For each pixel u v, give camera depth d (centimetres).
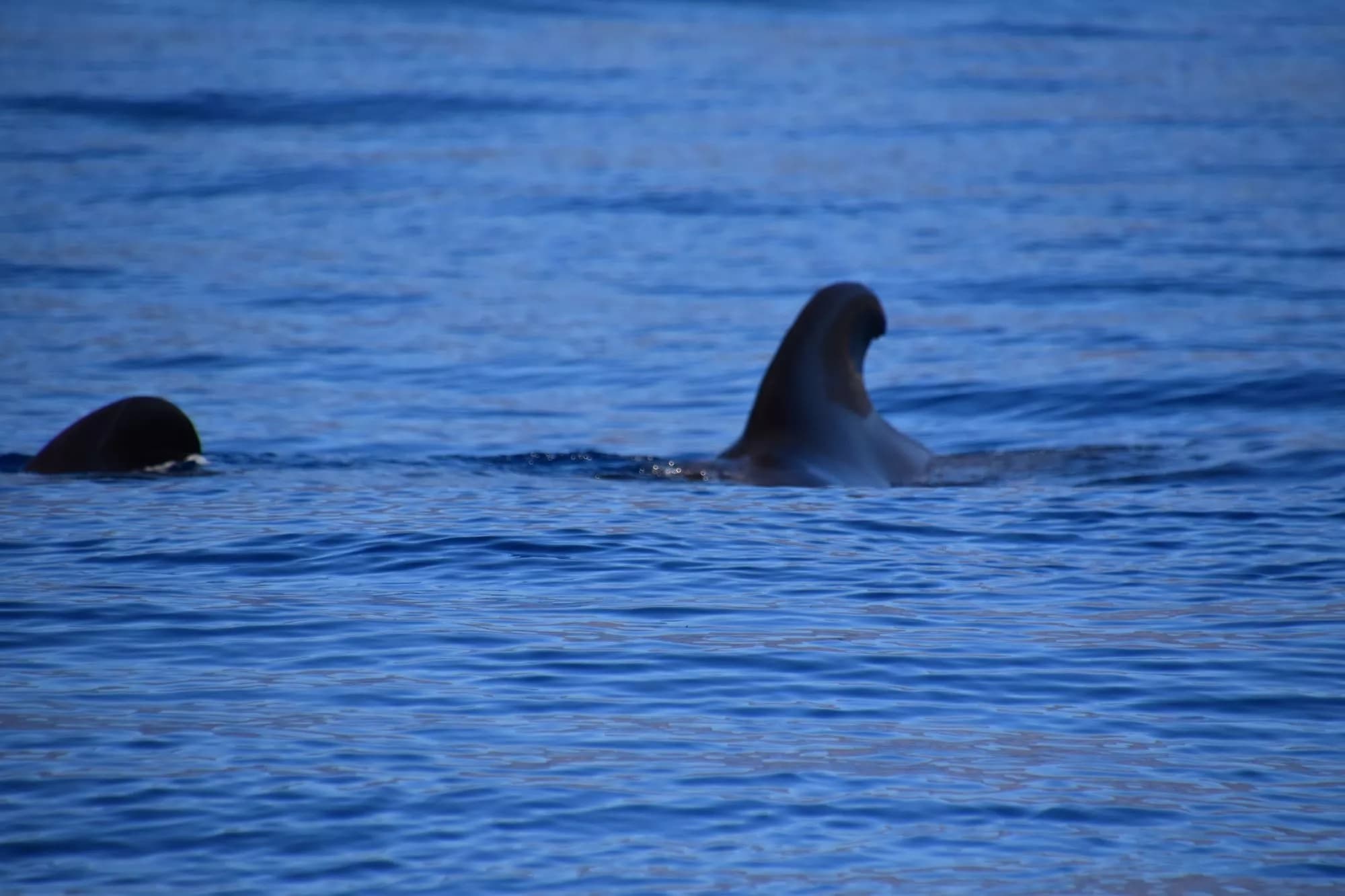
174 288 8050
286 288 8138
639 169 12638
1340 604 3053
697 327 7400
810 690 2522
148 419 4247
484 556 3344
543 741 2275
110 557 3309
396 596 3044
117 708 2384
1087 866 1889
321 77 16762
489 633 2803
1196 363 6272
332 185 11644
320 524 3606
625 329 7312
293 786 2094
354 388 6069
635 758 2212
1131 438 5241
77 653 2667
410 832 1964
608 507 3819
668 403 5916
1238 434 5138
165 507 3762
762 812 2036
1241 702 2489
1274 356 6353
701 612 2961
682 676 2578
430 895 1806
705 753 2238
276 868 1866
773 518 3722
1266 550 3488
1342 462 4500
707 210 10975
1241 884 1850
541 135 14075
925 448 4453
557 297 8094
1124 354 6519
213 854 1898
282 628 2817
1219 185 11819
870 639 2802
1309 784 2153
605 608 2980
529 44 19938
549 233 10081
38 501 3803
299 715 2366
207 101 15138
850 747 2272
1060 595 3119
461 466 4447
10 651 2673
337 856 1898
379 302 7862
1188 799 2097
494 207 10944
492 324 7381
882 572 3272
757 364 6594
